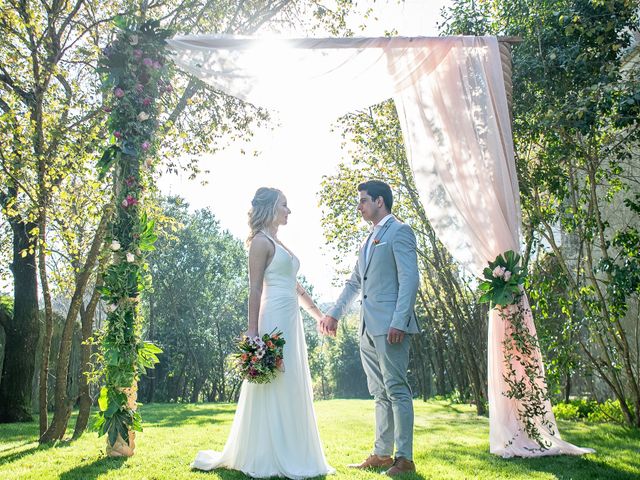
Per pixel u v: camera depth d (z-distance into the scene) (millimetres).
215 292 31969
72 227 7469
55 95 6859
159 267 29531
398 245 3990
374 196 4246
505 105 4680
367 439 5723
